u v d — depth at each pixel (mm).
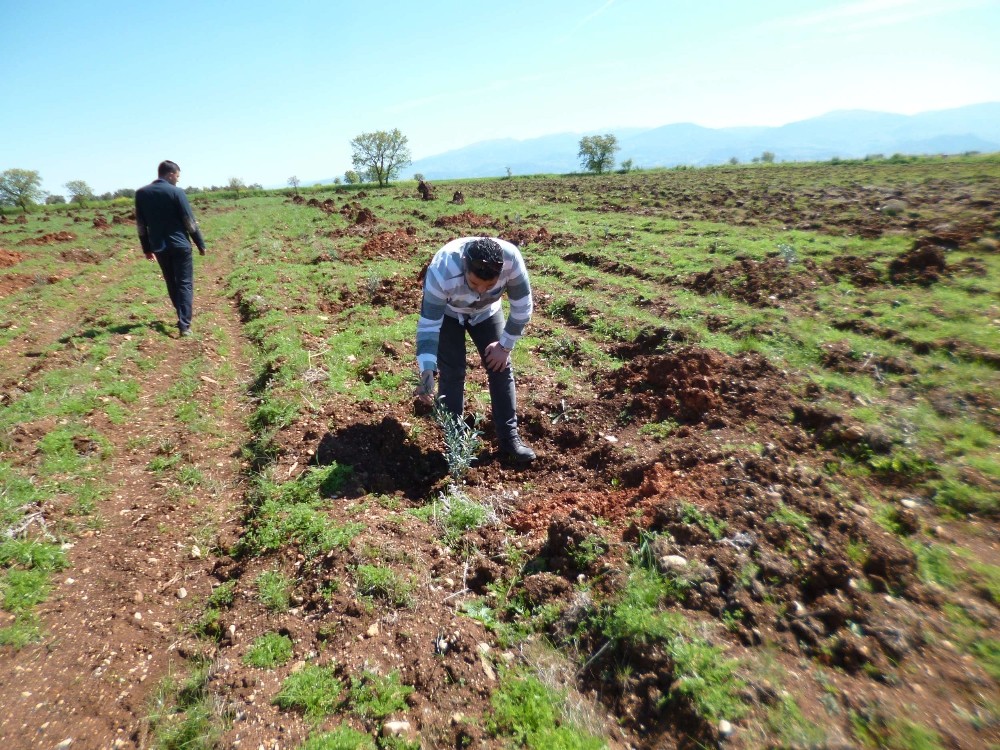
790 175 25594
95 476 4258
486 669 2490
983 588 2637
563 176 44125
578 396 5074
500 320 4195
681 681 2193
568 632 2617
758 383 4500
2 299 9594
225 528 3785
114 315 7840
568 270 9438
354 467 4184
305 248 13172
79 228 20469
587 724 2223
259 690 2496
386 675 2488
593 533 3068
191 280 7383
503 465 4223
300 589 3061
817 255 8766
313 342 6668
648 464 3775
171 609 3133
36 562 3336
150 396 5680
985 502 3229
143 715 2475
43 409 5031
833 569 2660
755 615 2479
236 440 4902
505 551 3244
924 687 2178
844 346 5312
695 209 15930
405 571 3086
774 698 2107
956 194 13945
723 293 7453
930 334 5484
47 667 2725
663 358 4895
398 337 6648
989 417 4121
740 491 3127
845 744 1939
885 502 3305
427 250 12039
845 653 2326
